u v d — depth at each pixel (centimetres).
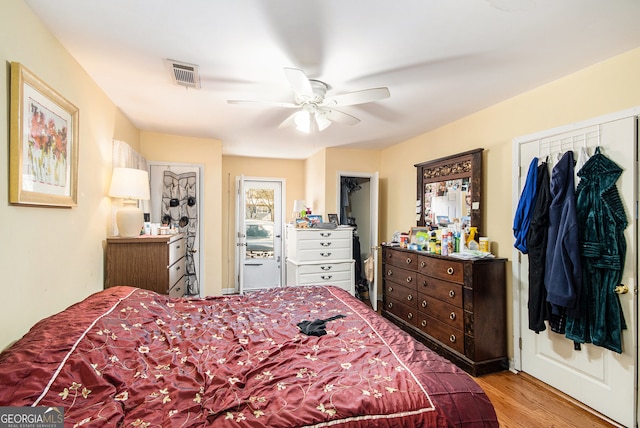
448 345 268
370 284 450
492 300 252
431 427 100
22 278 136
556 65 200
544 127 230
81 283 200
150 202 363
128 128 312
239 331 162
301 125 238
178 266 299
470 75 214
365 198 498
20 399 84
